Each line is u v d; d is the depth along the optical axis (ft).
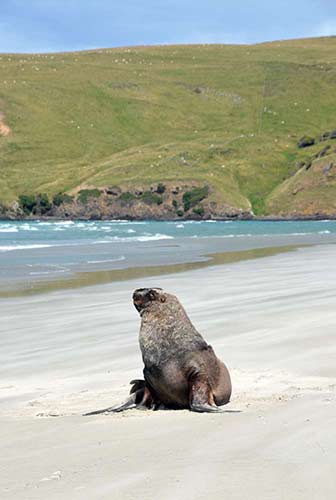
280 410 40.19
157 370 46.14
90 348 71.97
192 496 26.84
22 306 106.32
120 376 58.85
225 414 41.24
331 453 30.66
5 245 268.41
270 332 72.95
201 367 45.55
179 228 490.90
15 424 42.06
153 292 47.42
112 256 209.77
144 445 34.88
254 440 33.94
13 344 76.89
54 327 86.53
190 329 47.24
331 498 25.86
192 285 126.52
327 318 78.54
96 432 38.60
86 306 104.53
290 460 30.17
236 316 85.25
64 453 34.65
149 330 46.91
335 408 38.86
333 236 342.23
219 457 31.53
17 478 31.04
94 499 27.45
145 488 28.17
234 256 204.85
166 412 44.21
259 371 56.90
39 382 58.90
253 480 28.07
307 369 56.54
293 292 106.63
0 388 57.26
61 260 195.72
